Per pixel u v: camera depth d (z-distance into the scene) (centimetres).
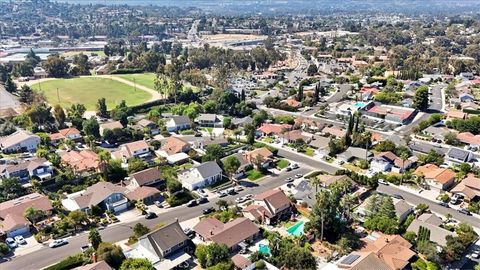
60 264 7931
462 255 8512
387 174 12344
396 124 17450
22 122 16650
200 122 17675
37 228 9456
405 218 9881
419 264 7981
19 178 11794
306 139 15225
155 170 11850
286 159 13825
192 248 8619
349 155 13588
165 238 8381
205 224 9194
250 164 13050
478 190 10969
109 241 8975
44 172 12131
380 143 14075
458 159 13138
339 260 8025
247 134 15675
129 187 11481
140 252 8381
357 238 8988
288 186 11712
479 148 14350
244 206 10550
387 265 7619
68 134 15362
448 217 9869
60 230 9281
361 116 18325
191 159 13638
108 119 18275
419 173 11956
